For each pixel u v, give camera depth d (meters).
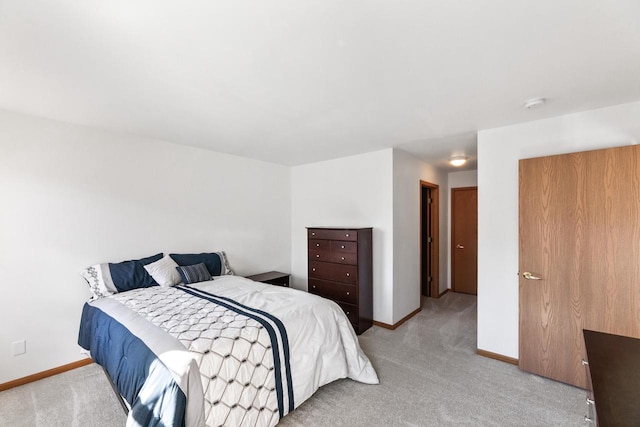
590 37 1.38
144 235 3.13
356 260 3.41
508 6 1.17
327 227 4.02
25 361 2.39
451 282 5.41
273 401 1.80
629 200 2.07
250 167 4.20
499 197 2.75
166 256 3.27
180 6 1.15
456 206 5.35
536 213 2.45
